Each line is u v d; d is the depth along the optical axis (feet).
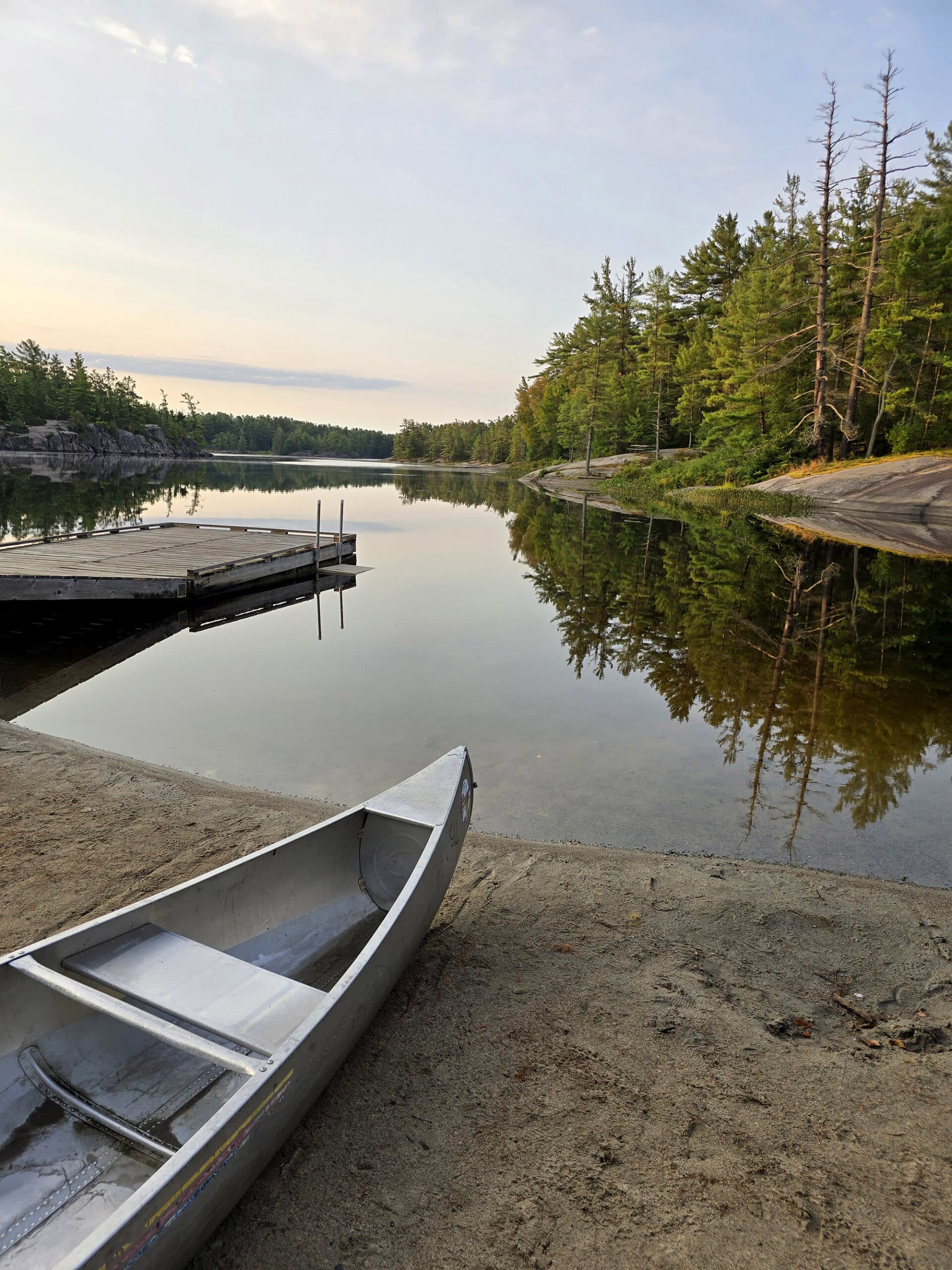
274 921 10.32
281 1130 7.20
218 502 118.01
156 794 16.51
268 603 43.57
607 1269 6.57
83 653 31.35
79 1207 6.50
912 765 19.58
